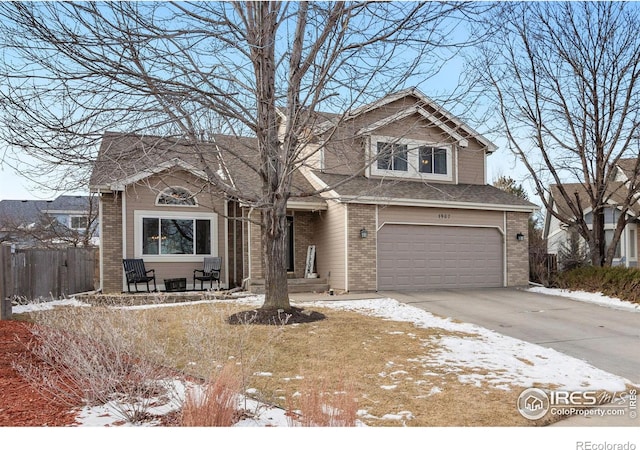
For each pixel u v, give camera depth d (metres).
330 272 15.40
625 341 8.70
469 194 16.47
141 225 15.03
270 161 8.39
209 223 15.89
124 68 6.36
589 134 16.44
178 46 6.75
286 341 7.71
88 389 4.50
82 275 14.67
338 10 7.17
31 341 6.31
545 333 9.30
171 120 7.14
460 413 4.91
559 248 20.16
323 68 7.48
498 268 16.56
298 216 16.81
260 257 14.73
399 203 14.73
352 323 9.26
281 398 5.14
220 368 5.27
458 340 8.27
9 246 9.41
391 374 6.20
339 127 8.47
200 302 12.09
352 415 3.82
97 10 6.42
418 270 15.35
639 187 15.81
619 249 21.00
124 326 6.61
